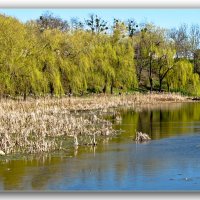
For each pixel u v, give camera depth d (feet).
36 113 118.83
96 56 213.66
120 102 189.06
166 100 214.28
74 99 173.06
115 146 89.51
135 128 116.98
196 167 72.69
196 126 121.80
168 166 73.36
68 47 194.90
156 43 255.91
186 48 278.26
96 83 212.02
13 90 157.99
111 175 68.39
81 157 79.30
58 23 255.70
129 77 226.38
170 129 115.44
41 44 177.58
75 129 103.24
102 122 123.54
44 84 167.22
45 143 83.71
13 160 76.43
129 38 244.22
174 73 239.71
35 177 67.26
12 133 93.56
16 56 156.25
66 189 62.28
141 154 82.28
